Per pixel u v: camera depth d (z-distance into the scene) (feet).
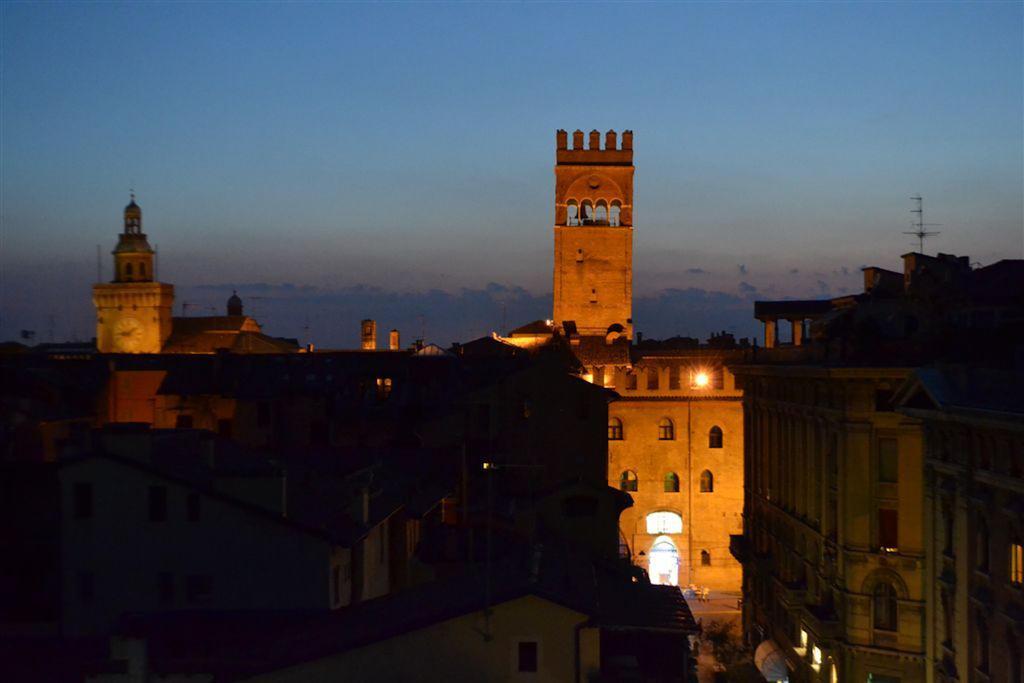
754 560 278.05
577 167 486.79
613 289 485.56
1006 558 147.33
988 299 219.82
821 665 215.72
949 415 161.89
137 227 451.12
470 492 201.77
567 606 112.78
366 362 280.72
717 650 262.67
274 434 268.62
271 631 132.05
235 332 435.53
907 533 200.23
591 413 244.01
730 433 375.25
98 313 437.58
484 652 112.98
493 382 245.65
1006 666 145.89
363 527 147.33
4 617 142.20
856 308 231.30
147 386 280.10
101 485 139.85
